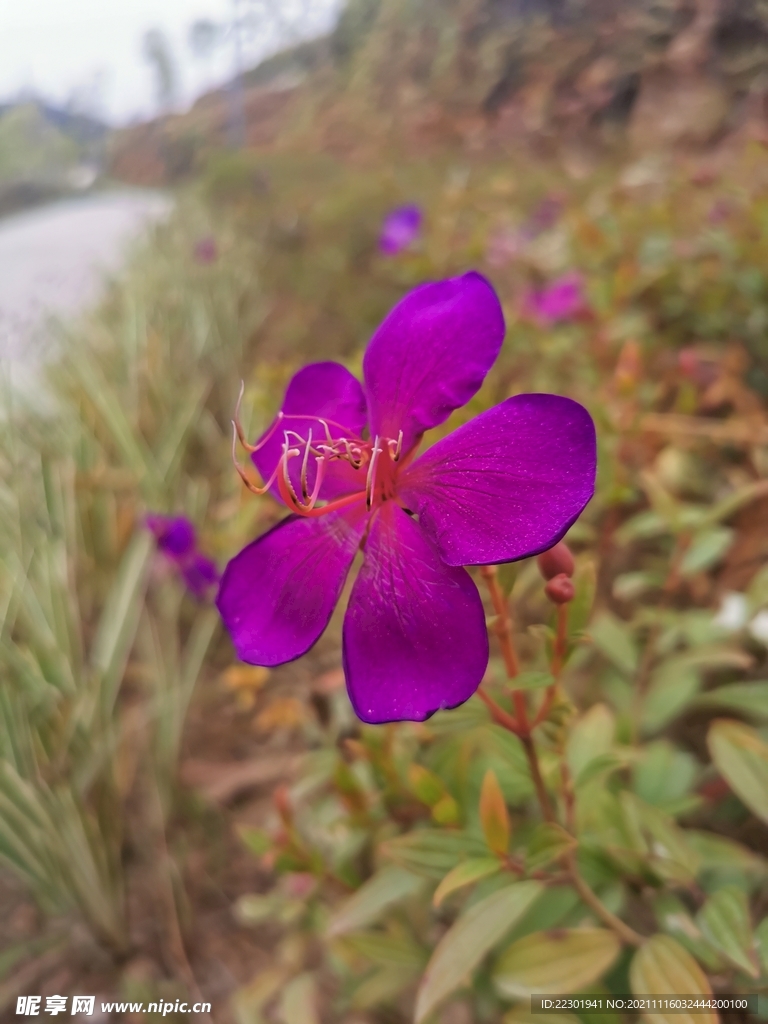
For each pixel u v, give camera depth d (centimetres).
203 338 67
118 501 45
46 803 26
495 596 14
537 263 56
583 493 12
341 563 14
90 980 28
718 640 25
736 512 35
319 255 92
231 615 14
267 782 34
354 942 21
